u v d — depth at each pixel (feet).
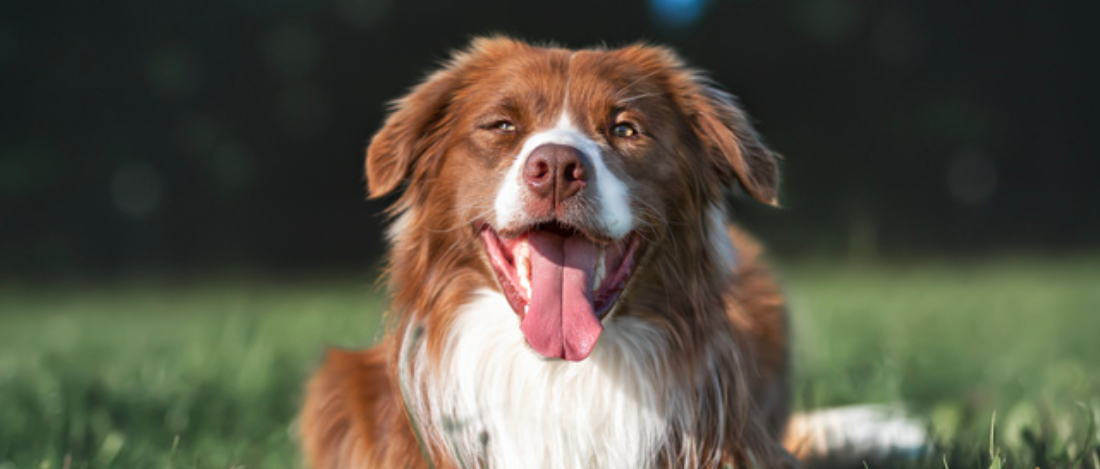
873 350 23.25
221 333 24.97
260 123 92.27
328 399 14.06
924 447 13.75
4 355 26.37
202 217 90.79
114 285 71.31
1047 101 104.47
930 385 20.45
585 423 12.36
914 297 43.04
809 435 15.74
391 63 93.20
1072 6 104.22
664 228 12.39
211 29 90.84
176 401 17.65
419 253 12.90
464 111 12.87
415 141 13.16
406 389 12.44
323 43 91.97
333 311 34.47
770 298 16.44
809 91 99.96
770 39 98.48
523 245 11.87
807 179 98.68
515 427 12.44
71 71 89.86
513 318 12.30
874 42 101.14
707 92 13.62
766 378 15.33
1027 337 28.40
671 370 12.46
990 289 50.26
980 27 102.58
